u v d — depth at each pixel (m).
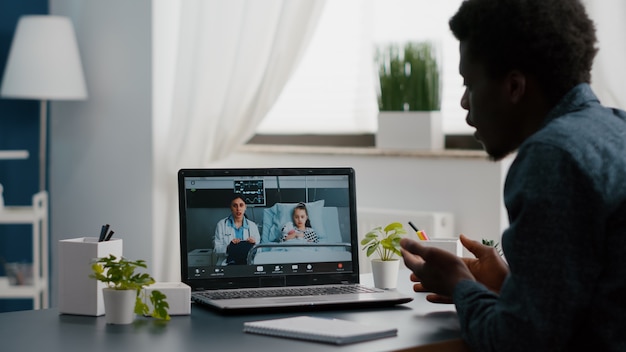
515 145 1.57
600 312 1.40
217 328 1.66
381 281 2.10
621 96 2.90
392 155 3.67
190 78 3.88
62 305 1.80
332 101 4.07
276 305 1.80
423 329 1.66
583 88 1.51
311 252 2.04
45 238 4.29
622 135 1.44
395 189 3.71
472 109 1.59
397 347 1.51
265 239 2.02
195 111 3.85
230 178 2.01
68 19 4.16
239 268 1.99
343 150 3.86
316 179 2.07
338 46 4.03
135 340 1.56
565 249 1.36
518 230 1.39
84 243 1.78
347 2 3.98
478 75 1.56
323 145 4.09
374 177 3.79
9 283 4.15
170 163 3.98
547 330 1.36
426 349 1.53
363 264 3.64
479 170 3.46
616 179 1.38
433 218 3.45
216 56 3.83
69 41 4.13
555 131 1.42
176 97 3.93
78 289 1.79
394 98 3.64
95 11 4.34
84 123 4.41
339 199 2.08
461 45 1.61
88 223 4.41
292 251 2.03
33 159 4.63
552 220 1.37
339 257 2.06
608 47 2.90
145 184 4.14
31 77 4.05
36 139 4.63
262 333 1.60
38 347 1.52
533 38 1.49
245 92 3.76
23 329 1.66
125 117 4.22
